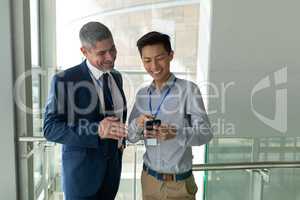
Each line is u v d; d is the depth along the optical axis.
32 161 1.56
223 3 1.68
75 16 1.67
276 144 1.78
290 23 1.70
